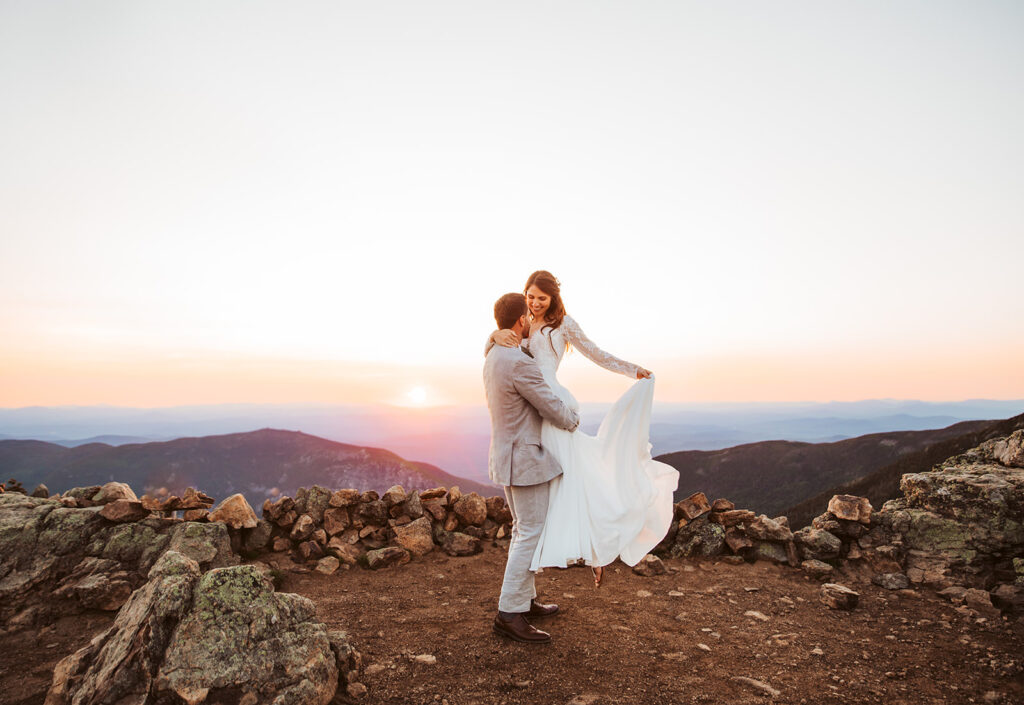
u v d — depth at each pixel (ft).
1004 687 9.77
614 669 10.13
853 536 17.17
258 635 8.23
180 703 7.34
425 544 17.93
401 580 15.43
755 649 11.23
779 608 13.69
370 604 13.43
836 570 16.35
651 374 13.12
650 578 15.87
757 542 17.88
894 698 9.31
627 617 12.83
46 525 14.06
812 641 11.74
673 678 9.84
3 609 12.09
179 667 7.55
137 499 15.88
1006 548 14.96
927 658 10.97
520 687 9.32
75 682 8.18
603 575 16.07
